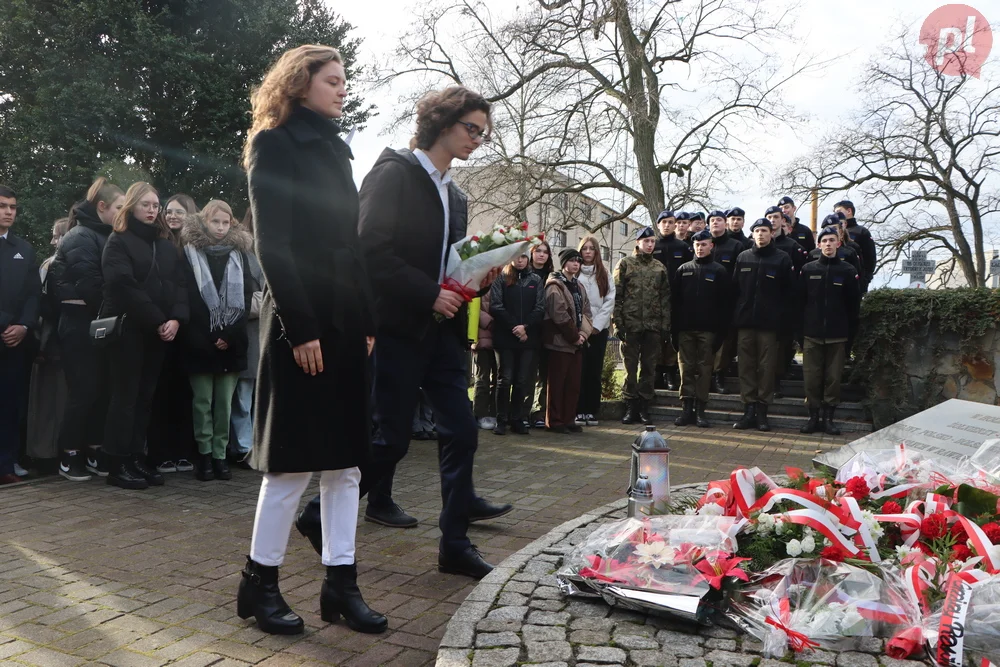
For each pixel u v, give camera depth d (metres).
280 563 2.95
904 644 2.23
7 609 3.12
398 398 3.47
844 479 3.44
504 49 18.33
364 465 2.87
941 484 3.24
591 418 9.06
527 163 18.62
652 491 3.36
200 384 5.57
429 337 3.54
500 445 7.45
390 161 3.41
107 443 5.34
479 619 2.51
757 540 2.70
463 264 3.42
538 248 8.36
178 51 15.41
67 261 5.48
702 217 10.52
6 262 5.39
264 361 2.83
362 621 2.92
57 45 15.65
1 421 5.44
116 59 15.49
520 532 4.35
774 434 8.52
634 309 9.07
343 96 2.92
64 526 4.39
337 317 2.79
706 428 8.95
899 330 8.45
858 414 8.91
